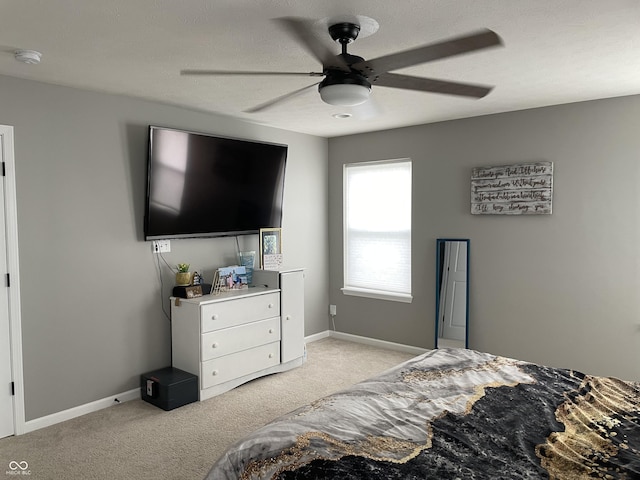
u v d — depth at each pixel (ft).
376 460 5.33
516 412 6.62
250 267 15.08
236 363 12.97
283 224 16.61
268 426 6.38
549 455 5.49
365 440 5.80
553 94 11.69
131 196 12.26
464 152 14.61
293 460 5.44
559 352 13.11
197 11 6.78
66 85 10.85
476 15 7.01
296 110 13.43
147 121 12.47
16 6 6.57
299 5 6.60
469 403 6.88
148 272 12.71
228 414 11.31
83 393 11.45
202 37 7.79
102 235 11.72
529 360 13.64
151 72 9.80
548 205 12.97
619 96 11.87
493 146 14.01
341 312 18.16
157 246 12.84
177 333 12.78
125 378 12.28
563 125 12.73
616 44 8.25
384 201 16.84
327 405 6.85
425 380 7.82
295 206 16.99
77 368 11.33
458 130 14.70
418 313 15.98
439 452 5.52
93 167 11.49
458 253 14.89
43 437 10.18
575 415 6.57
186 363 12.57
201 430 10.45
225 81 10.47
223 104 12.75
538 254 13.35
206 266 14.20
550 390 7.41
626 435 6.02
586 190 12.47
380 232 17.01
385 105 12.88
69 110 11.02
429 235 15.56
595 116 12.23
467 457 5.43
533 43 8.18
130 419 11.07
